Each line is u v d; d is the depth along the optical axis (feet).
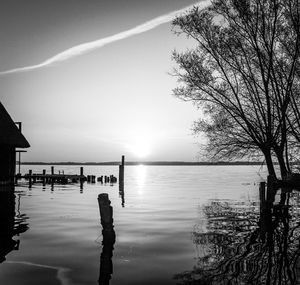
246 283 23.26
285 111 82.33
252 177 219.00
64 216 51.08
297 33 78.54
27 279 23.72
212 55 87.51
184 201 75.00
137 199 79.46
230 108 88.84
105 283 23.04
